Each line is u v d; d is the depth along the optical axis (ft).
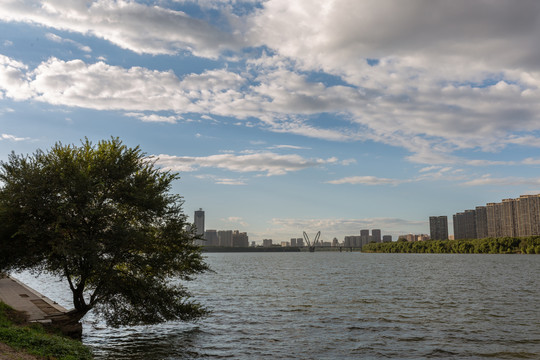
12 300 95.40
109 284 75.25
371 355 69.97
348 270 354.74
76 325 75.56
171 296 84.02
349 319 104.83
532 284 205.98
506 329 91.71
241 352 71.15
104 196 78.48
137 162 85.15
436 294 163.43
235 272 326.44
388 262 548.31
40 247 74.13
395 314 112.78
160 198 81.92
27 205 72.43
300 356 69.05
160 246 83.76
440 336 84.74
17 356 47.03
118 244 76.23
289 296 156.87
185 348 73.05
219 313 114.21
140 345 74.64
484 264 448.24
